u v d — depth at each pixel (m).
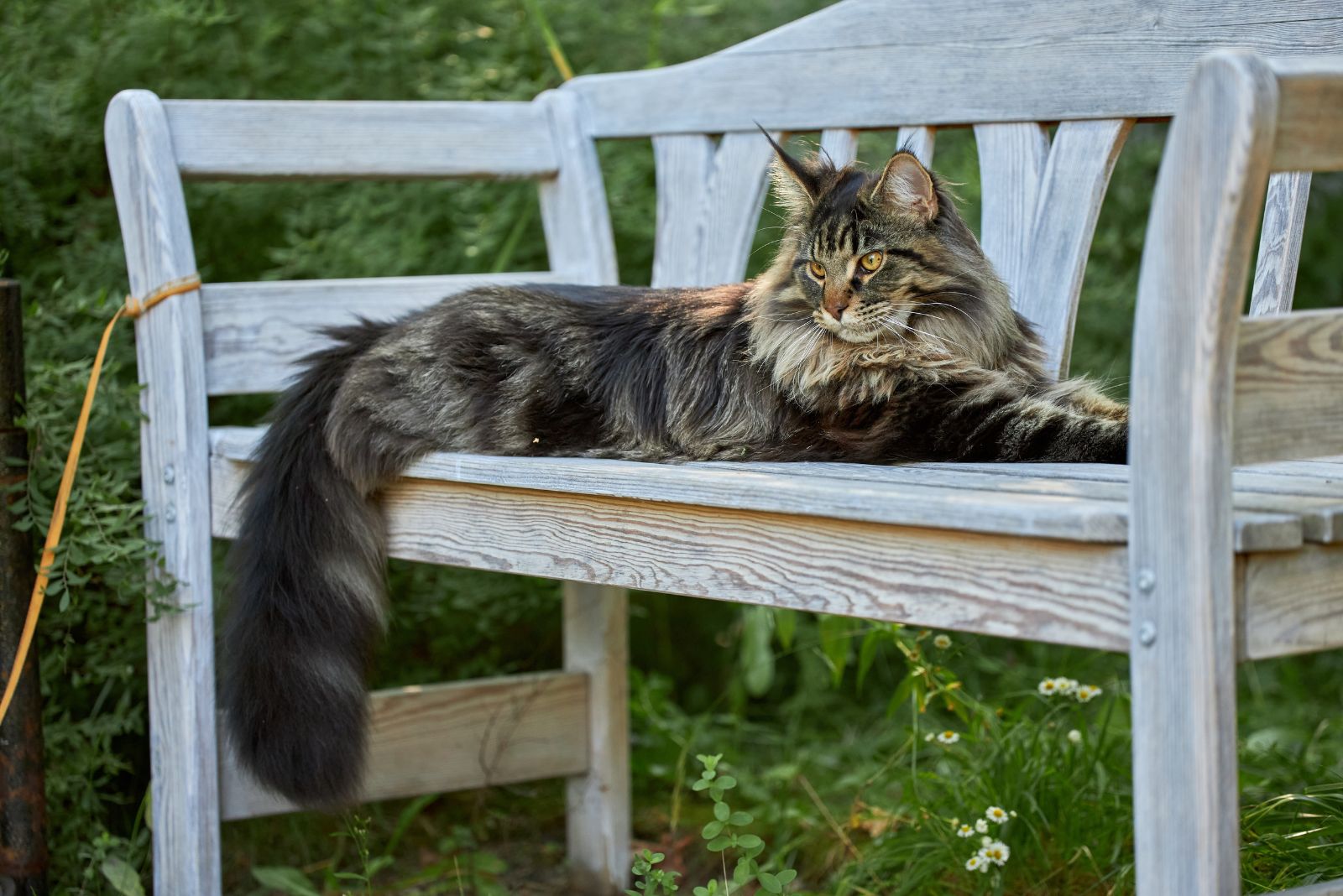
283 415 2.65
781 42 3.16
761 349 2.55
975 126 2.88
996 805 2.80
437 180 3.47
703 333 2.64
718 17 4.34
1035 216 2.75
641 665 4.30
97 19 3.38
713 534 2.00
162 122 2.81
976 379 2.39
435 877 3.23
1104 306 4.36
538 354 2.66
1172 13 2.55
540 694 3.31
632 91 3.39
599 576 2.17
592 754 3.37
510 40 4.00
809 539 1.88
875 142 4.25
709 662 4.34
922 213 2.54
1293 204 2.56
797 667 4.32
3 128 3.26
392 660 3.83
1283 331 1.56
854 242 2.49
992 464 2.22
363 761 2.49
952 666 4.04
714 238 3.26
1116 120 2.66
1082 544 1.59
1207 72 1.44
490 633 3.76
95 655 3.06
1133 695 1.53
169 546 2.79
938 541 1.73
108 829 3.21
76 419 2.93
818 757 3.77
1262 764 3.14
